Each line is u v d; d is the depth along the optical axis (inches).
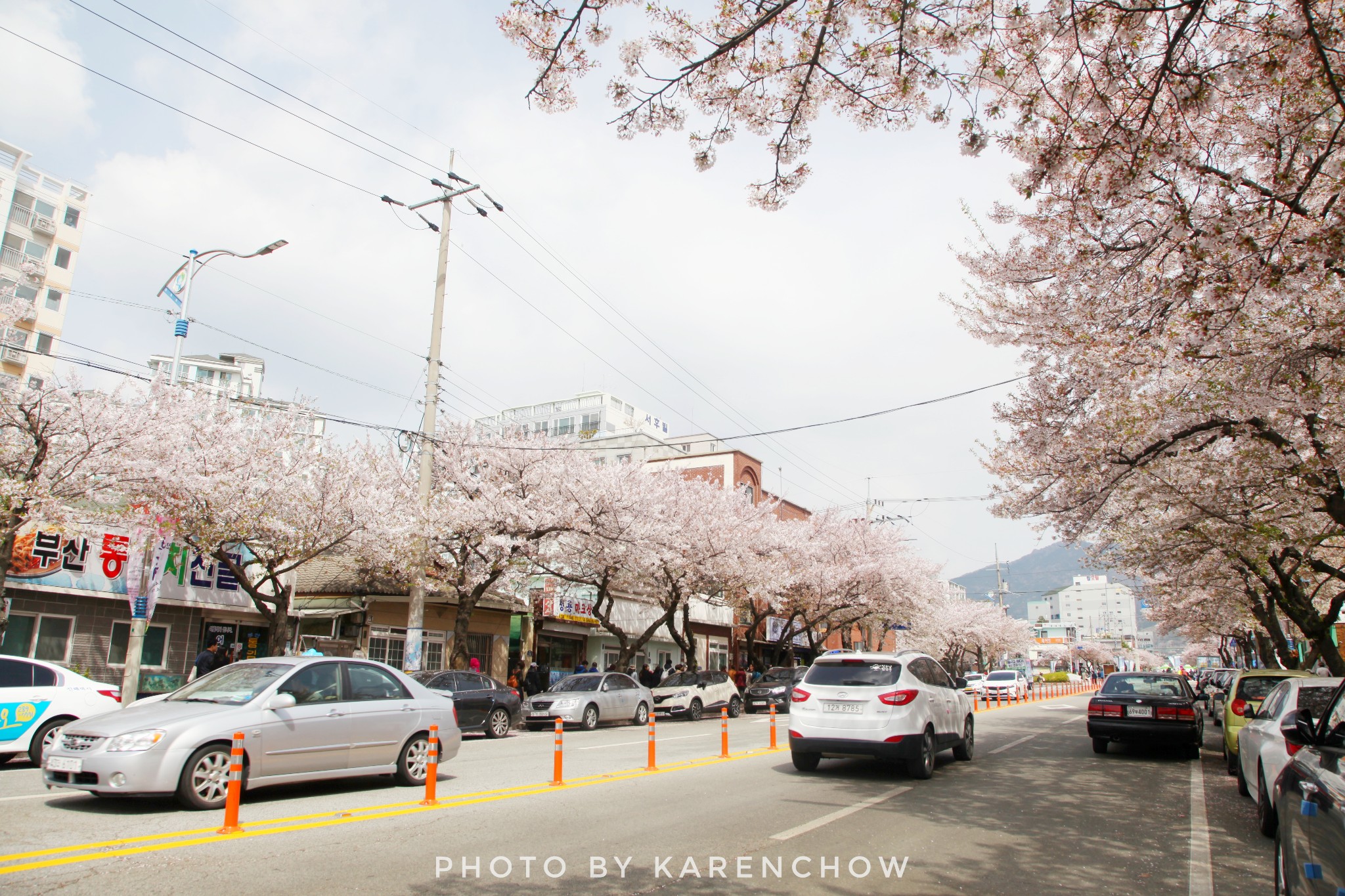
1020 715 1051.3
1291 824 191.6
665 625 1562.5
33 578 701.9
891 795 406.0
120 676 768.3
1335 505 468.4
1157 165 290.4
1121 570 800.9
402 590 989.8
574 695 835.4
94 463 609.3
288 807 337.4
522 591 1078.4
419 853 265.9
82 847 260.8
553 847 279.4
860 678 468.1
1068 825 342.3
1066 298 442.0
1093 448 492.1
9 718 439.5
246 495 716.0
